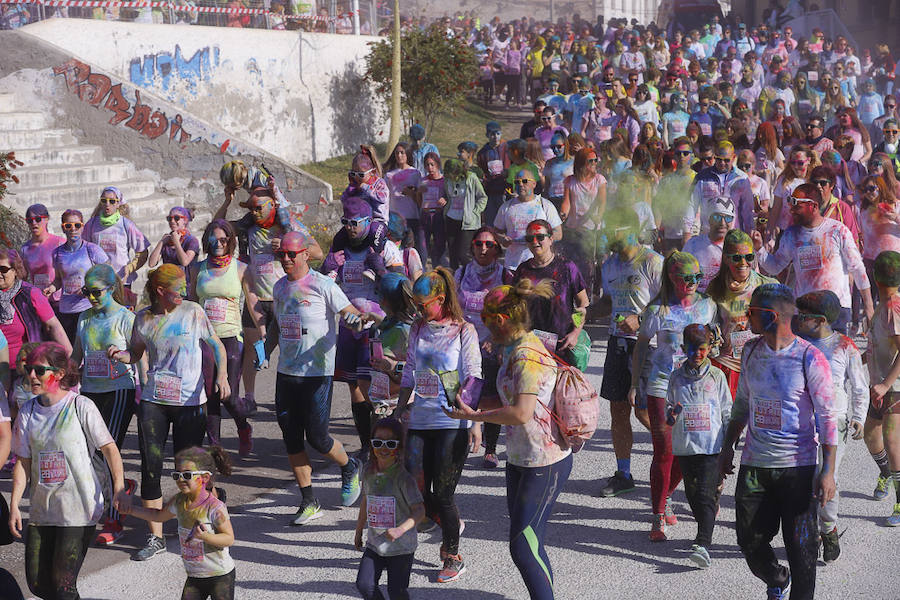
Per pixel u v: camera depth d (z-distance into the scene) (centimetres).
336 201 1778
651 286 749
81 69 1692
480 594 611
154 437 689
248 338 965
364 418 815
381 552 554
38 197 1502
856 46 3011
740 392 570
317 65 2159
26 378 571
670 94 1852
